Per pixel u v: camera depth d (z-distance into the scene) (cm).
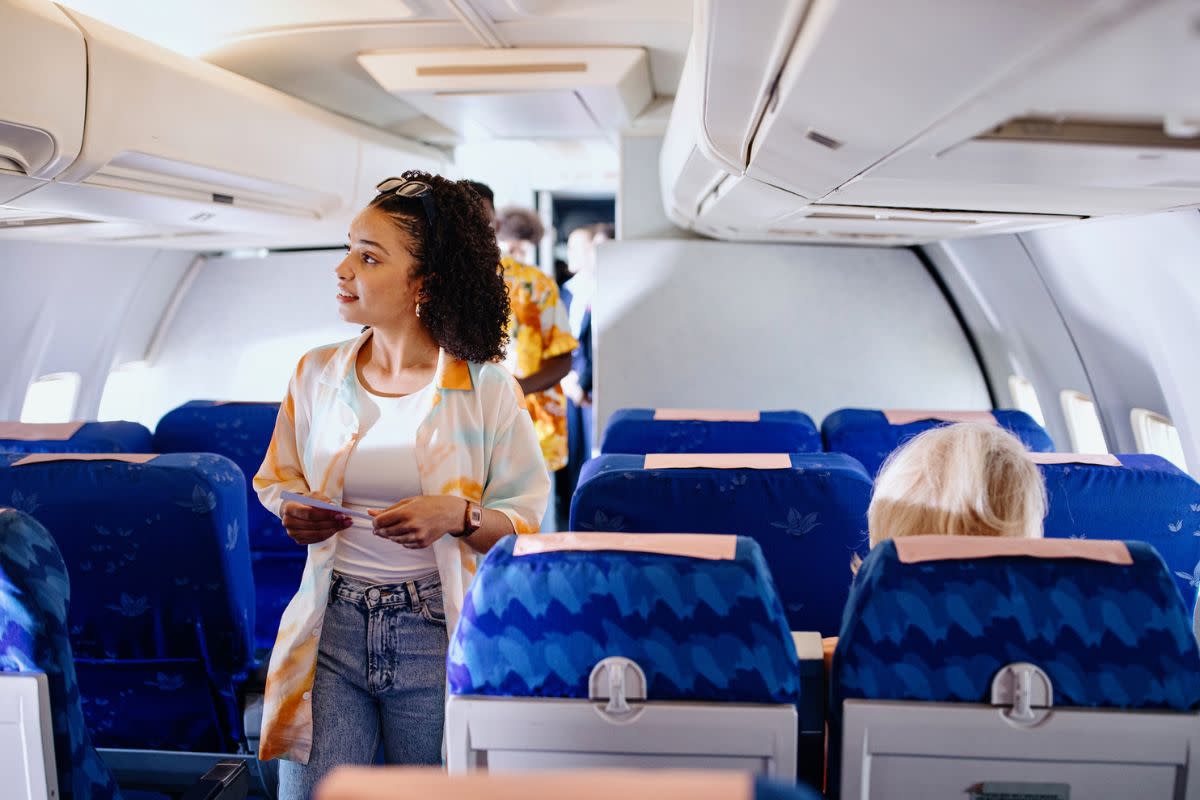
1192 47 96
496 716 119
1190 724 110
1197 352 256
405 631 147
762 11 122
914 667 115
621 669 116
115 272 402
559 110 374
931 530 132
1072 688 112
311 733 147
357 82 353
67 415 414
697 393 422
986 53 104
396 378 154
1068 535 191
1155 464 191
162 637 196
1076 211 226
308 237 412
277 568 292
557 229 788
